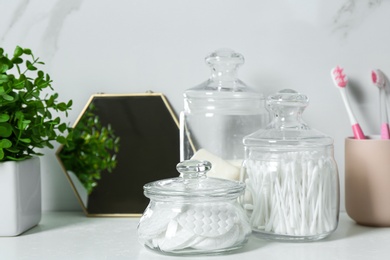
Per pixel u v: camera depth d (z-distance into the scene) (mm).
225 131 1285
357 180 1196
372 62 1355
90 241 1123
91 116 1396
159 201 1033
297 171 1073
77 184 1393
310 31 1363
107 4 1404
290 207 1075
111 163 1391
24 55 1421
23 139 1157
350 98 1362
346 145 1230
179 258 995
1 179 1147
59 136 1244
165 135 1377
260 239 1125
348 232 1172
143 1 1395
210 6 1381
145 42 1399
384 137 1236
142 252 1037
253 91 1294
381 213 1181
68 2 1412
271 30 1370
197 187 1021
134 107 1386
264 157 1103
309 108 1371
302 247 1057
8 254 1028
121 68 1406
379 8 1351
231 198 1028
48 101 1239
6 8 1422
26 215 1195
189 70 1392
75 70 1417
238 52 1380
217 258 991
